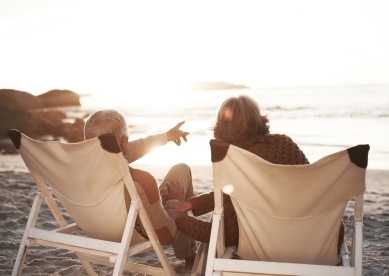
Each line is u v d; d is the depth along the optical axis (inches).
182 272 139.3
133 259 154.5
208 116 1144.8
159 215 107.3
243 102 104.7
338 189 89.3
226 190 94.1
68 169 102.0
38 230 112.3
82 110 1722.4
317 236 94.7
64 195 108.3
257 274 93.9
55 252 158.4
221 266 94.6
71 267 141.2
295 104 1139.9
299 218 93.4
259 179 90.4
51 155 102.1
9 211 206.4
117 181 99.9
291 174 87.4
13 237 173.9
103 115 105.8
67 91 1841.8
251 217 96.5
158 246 109.3
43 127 916.6
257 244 98.5
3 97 1560.0
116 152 94.9
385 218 199.9
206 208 112.0
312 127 750.5
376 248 161.5
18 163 414.3
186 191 131.1
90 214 107.0
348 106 1013.2
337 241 96.0
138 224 111.6
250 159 88.6
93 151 96.1
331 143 562.3
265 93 1797.5
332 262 97.9
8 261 148.6
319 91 1561.3
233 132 103.6
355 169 86.4
